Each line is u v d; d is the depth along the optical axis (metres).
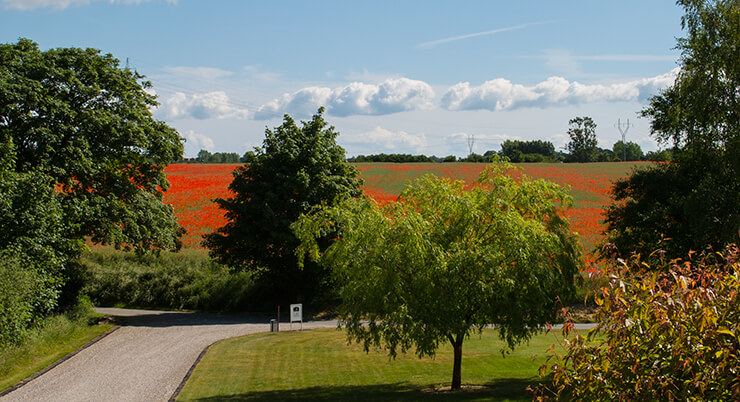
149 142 30.23
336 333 27.66
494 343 24.00
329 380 18.16
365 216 15.52
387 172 86.31
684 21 22.59
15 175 21.52
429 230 15.12
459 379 16.17
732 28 21.44
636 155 170.62
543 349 22.38
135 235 29.45
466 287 14.45
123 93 29.95
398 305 14.53
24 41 28.27
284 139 35.88
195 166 85.75
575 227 47.91
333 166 36.66
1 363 18.58
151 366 20.31
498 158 16.36
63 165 26.66
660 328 5.03
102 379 18.33
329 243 33.59
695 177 25.84
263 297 38.06
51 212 22.95
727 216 20.92
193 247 45.19
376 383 17.61
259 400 15.62
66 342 23.94
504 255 14.62
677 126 23.89
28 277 20.19
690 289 5.38
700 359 5.18
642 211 26.89
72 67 28.95
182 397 16.02
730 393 5.06
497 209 15.28
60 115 26.53
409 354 22.20
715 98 21.64
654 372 5.26
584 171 85.19
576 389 6.00
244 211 33.97
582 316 29.66
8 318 19.27
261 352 22.98
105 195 29.55
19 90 25.38
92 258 42.47
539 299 14.51
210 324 31.38
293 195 34.56
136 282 40.03
